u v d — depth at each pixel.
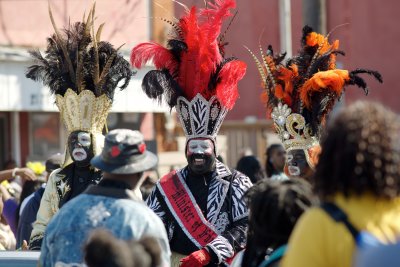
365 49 51.00
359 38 51.00
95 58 13.70
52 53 14.02
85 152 13.42
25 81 27.16
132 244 7.80
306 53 13.73
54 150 29.58
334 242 7.22
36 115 29.05
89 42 14.01
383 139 7.37
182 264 12.74
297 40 49.91
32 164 18.94
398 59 50.56
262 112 50.81
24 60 27.03
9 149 28.41
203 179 13.65
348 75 13.11
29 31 28.58
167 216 13.64
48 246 9.31
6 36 28.00
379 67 50.94
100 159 9.45
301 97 13.12
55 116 29.59
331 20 51.50
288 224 8.48
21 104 27.06
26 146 28.80
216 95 13.79
